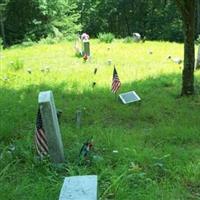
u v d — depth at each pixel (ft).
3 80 46.55
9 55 70.08
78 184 13.00
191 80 37.17
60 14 124.77
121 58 60.64
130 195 17.60
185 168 20.34
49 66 55.93
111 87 39.34
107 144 24.22
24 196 17.54
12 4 120.47
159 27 143.95
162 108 33.17
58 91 40.37
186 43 36.68
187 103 34.68
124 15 157.58
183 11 36.37
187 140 25.49
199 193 18.54
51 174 19.95
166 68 51.70
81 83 43.62
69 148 23.89
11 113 31.19
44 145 21.77
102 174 19.39
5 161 21.72
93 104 34.47
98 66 54.44
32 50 75.20
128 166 20.61
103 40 80.02
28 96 37.99
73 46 75.05
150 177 19.75
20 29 122.93
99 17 160.15
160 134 26.11
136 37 81.51
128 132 27.20
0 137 25.99
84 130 27.27
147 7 151.43
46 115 21.13
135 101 34.55
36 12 121.29
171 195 17.81
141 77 46.16
